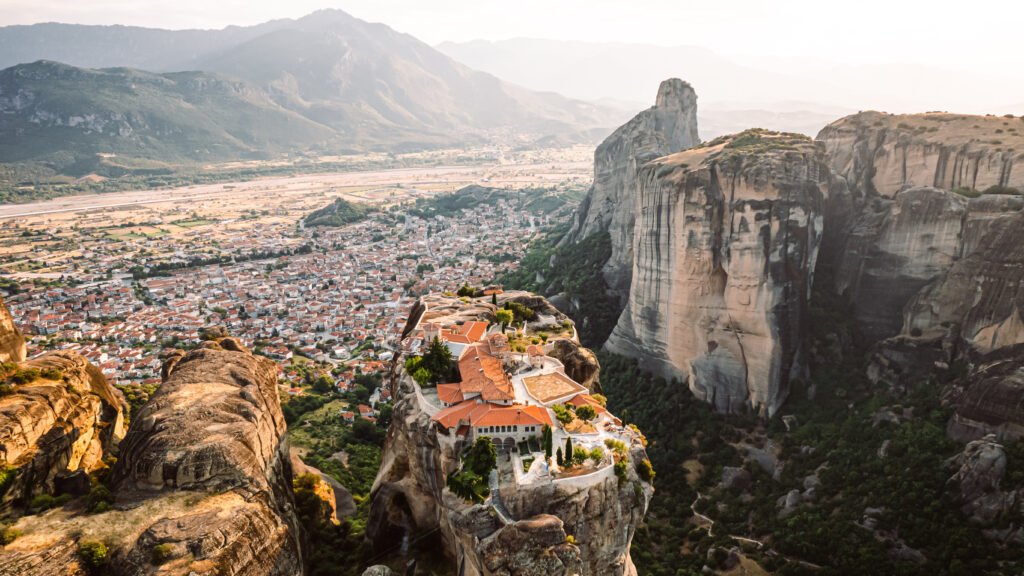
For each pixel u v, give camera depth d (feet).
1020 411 297.33
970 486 287.48
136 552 192.44
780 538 311.88
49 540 198.18
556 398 276.62
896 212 410.11
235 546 198.70
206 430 238.89
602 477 229.04
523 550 205.36
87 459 271.49
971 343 349.20
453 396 270.46
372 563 267.18
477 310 376.89
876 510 304.50
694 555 314.96
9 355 293.64
